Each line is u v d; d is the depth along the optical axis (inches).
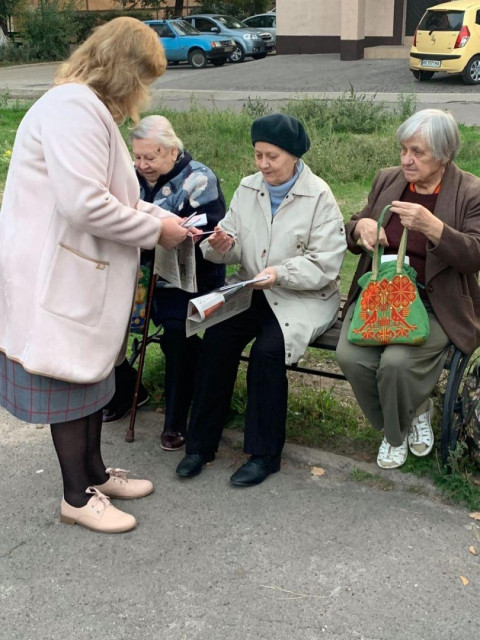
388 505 120.4
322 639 95.0
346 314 131.3
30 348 102.1
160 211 119.0
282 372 125.3
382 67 763.4
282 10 919.0
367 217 132.2
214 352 127.3
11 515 120.3
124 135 366.9
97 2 1448.1
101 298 105.0
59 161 97.9
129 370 147.8
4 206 105.7
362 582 104.5
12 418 149.6
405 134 119.5
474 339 123.2
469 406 123.4
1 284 105.4
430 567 107.0
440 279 122.3
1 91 706.2
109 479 123.1
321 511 119.4
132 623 98.3
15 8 1115.9
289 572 106.7
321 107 437.4
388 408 119.5
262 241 130.6
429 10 623.5
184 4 1445.6
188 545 112.7
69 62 105.2
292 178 129.0
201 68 856.9
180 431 138.7
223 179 316.2
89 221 99.7
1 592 104.1
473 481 123.7
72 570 108.2
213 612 99.8
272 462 128.0
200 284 139.9
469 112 486.9
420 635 95.4
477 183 123.3
